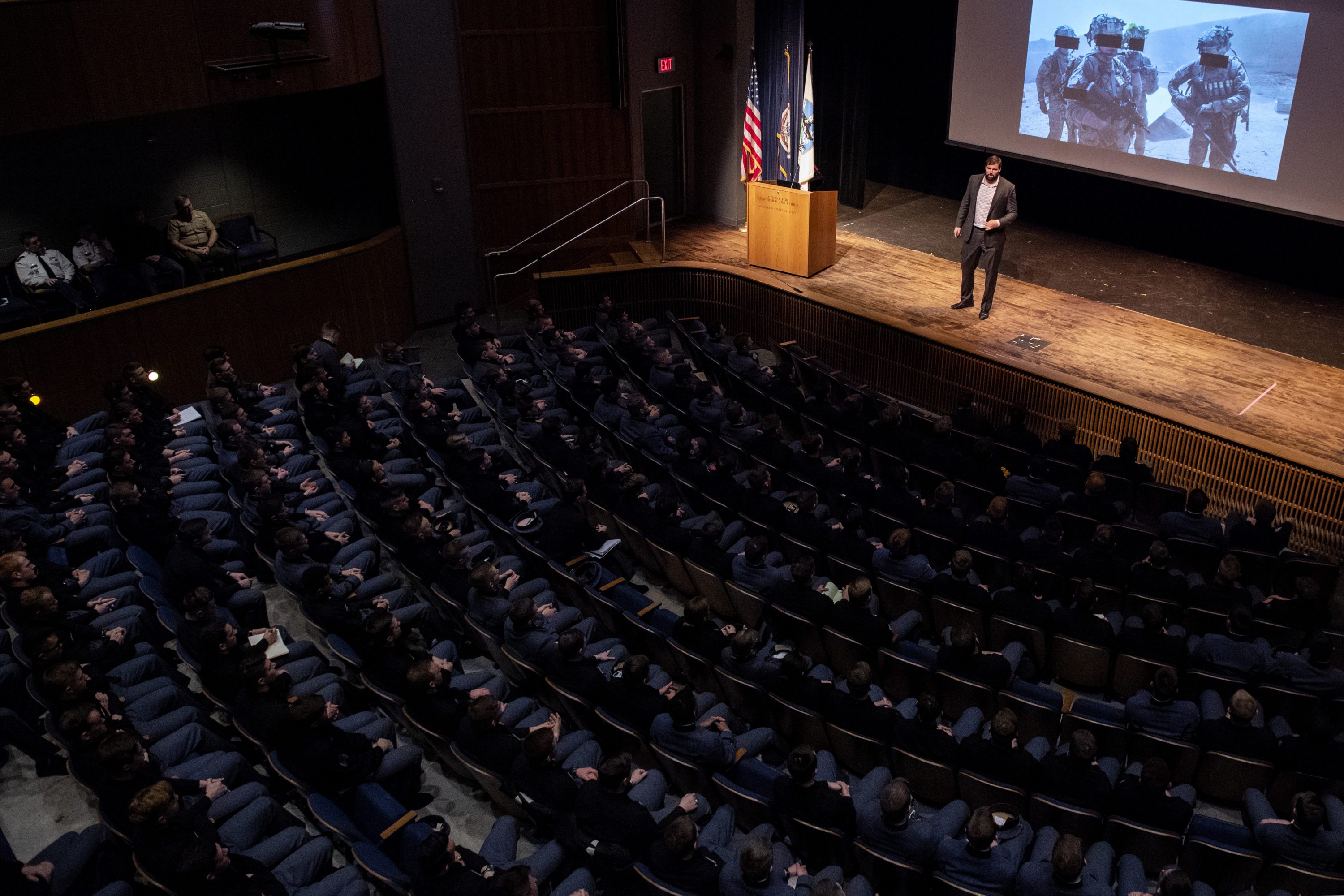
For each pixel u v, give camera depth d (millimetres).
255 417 9602
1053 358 10367
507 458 9195
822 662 6805
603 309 11414
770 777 5457
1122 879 4883
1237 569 6648
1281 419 9164
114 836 5363
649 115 14609
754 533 7832
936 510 7602
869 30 14148
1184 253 13211
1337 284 11836
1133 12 12406
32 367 10125
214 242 12023
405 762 5812
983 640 6828
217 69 10016
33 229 11672
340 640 6430
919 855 4934
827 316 11789
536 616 6355
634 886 4852
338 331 11242
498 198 13812
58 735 5742
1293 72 11180
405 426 9508
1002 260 13297
